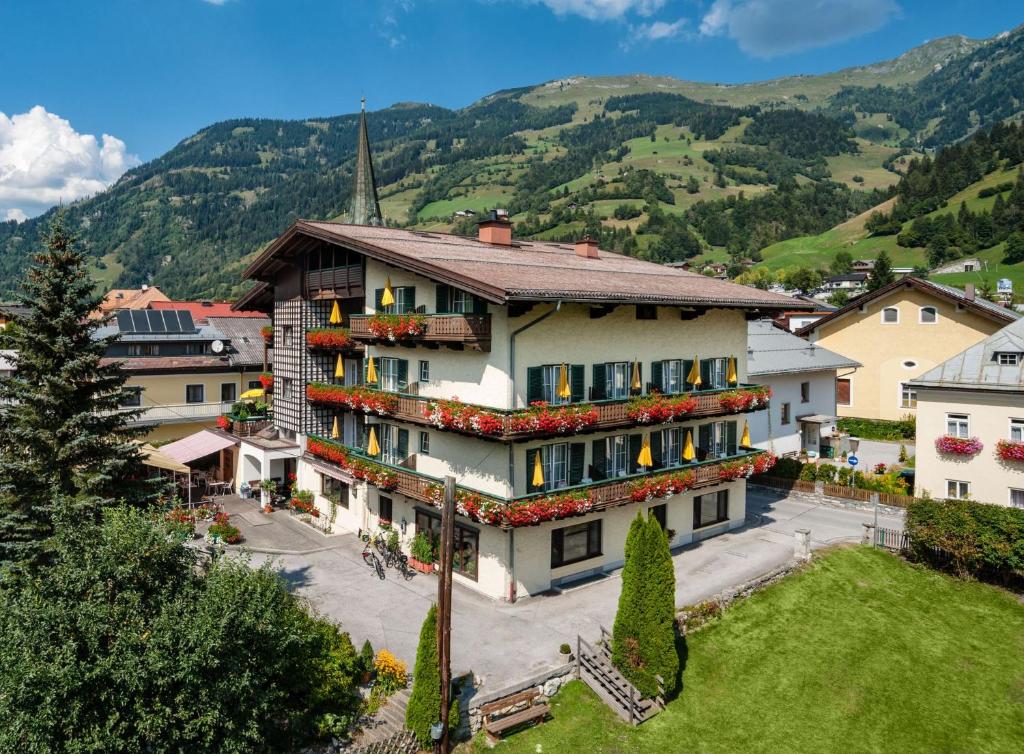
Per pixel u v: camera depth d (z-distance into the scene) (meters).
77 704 13.21
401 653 21.69
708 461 30.80
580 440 26.72
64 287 23.58
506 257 30.39
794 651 23.27
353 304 34.25
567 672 20.86
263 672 15.73
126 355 45.94
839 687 21.55
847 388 56.38
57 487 22.42
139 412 25.94
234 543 31.88
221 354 49.12
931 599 27.02
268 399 43.91
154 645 14.01
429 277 24.09
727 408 30.95
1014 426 31.16
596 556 28.16
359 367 34.28
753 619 24.95
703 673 21.92
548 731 19.06
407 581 27.66
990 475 31.77
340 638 19.73
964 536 27.83
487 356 24.91
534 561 25.94
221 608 15.22
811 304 34.16
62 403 23.17
